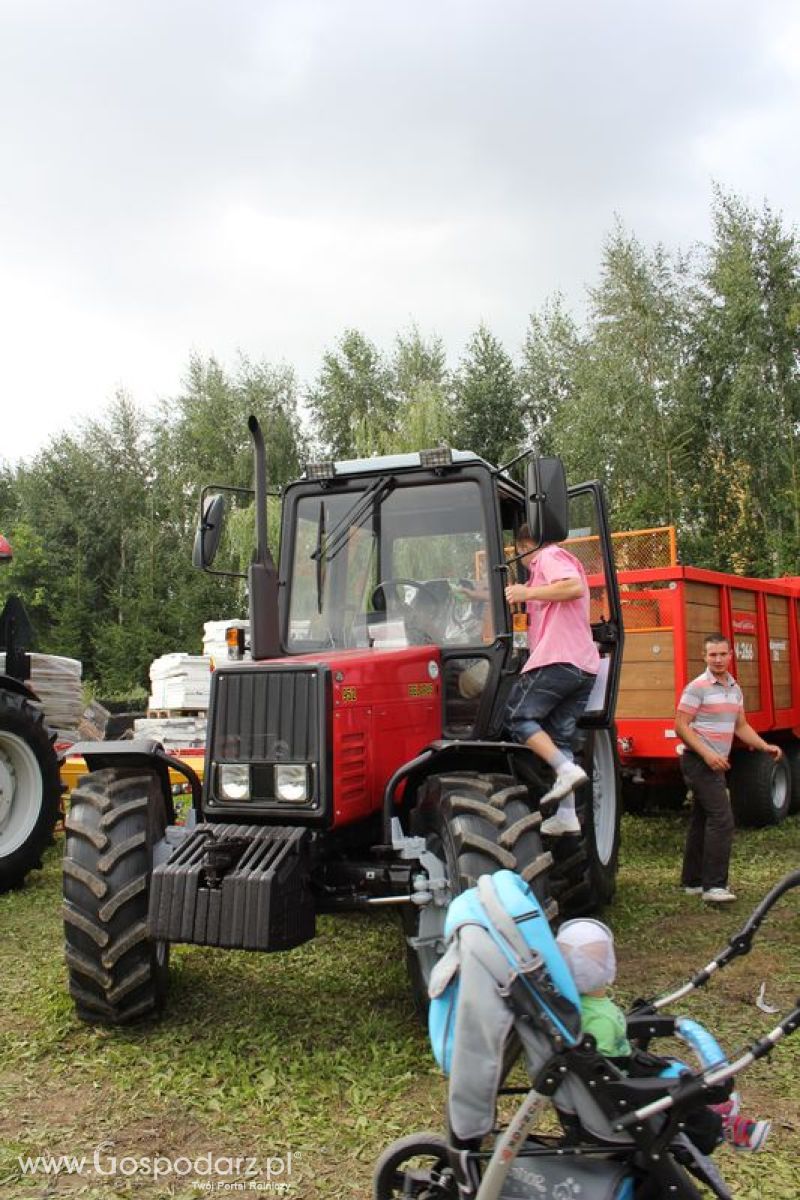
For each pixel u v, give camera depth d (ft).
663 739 27.71
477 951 8.39
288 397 127.03
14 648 26.78
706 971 9.69
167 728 35.50
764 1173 10.88
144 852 15.10
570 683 16.42
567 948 9.17
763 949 18.78
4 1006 16.34
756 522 83.61
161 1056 14.15
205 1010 15.88
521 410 115.44
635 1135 8.18
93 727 41.75
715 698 21.99
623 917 21.22
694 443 85.05
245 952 18.80
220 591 111.65
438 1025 8.75
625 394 84.17
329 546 18.11
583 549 22.07
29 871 24.67
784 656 34.60
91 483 131.75
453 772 14.90
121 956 14.67
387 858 14.73
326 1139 11.84
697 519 83.82
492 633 17.02
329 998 16.37
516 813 14.03
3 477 147.33
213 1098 12.87
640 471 84.12
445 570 17.53
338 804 14.48
